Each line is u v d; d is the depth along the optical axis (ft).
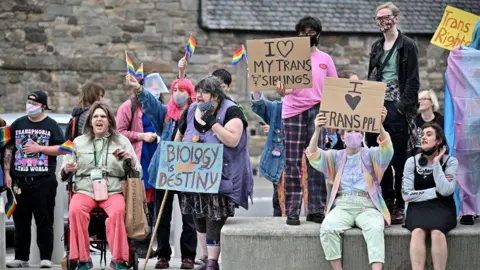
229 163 31.50
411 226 30.42
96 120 32.63
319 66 32.04
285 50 31.14
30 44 76.07
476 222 32.65
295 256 30.96
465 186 32.01
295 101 31.73
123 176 32.73
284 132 31.99
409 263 30.73
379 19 31.32
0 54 75.61
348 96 30.07
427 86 84.43
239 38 79.41
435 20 84.33
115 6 77.20
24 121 35.76
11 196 35.40
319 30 31.99
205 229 33.09
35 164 35.40
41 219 35.60
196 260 36.83
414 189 30.66
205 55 78.84
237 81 79.77
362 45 82.23
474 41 32.99
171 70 78.23
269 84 31.45
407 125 31.68
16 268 35.70
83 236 31.76
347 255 30.66
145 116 35.73
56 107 76.54
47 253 35.78
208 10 78.69
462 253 30.83
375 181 30.78
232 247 31.04
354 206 30.66
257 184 73.82
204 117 31.27
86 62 76.79
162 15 77.92
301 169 31.91
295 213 31.83
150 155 35.65
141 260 37.45
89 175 32.40
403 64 31.14
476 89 32.04
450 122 32.32
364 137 32.01
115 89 77.46
